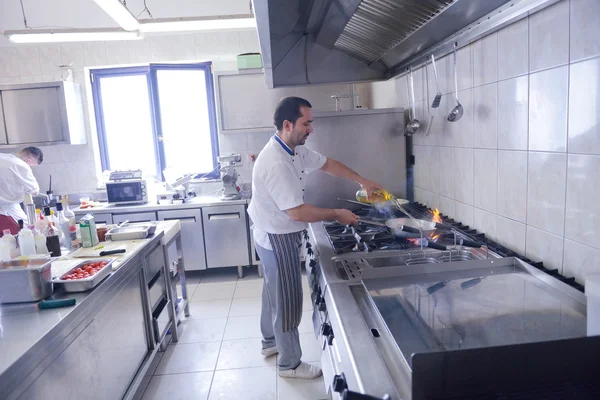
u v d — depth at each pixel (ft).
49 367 4.27
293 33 6.82
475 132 6.06
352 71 8.14
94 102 13.94
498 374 2.25
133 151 14.51
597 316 2.94
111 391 5.74
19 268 4.87
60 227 7.09
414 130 8.52
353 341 3.16
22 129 12.66
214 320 9.93
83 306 4.97
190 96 14.17
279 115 6.21
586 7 3.74
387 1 4.87
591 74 3.75
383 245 5.74
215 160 14.61
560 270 4.36
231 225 12.32
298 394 7.06
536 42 4.50
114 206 12.37
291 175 6.07
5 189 10.73
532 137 4.70
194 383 7.50
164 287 8.63
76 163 13.88
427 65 7.81
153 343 7.51
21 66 13.29
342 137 9.27
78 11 12.28
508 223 5.32
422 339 3.09
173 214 12.21
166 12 12.47
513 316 3.42
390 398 2.33
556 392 2.27
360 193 7.51
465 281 4.25
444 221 6.77
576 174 4.04
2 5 12.03
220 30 13.28
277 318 6.94
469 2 4.25
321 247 5.86
